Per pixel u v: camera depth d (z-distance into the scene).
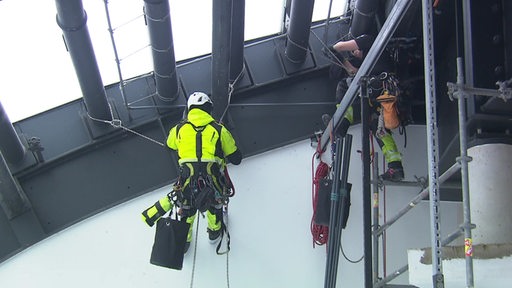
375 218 5.44
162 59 5.45
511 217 4.34
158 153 6.05
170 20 5.15
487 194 4.40
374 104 5.37
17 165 5.88
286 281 5.70
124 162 6.01
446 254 3.92
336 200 5.30
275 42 6.35
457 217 5.89
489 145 4.52
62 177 5.94
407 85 5.63
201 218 5.91
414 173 6.01
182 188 5.12
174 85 5.90
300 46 6.04
